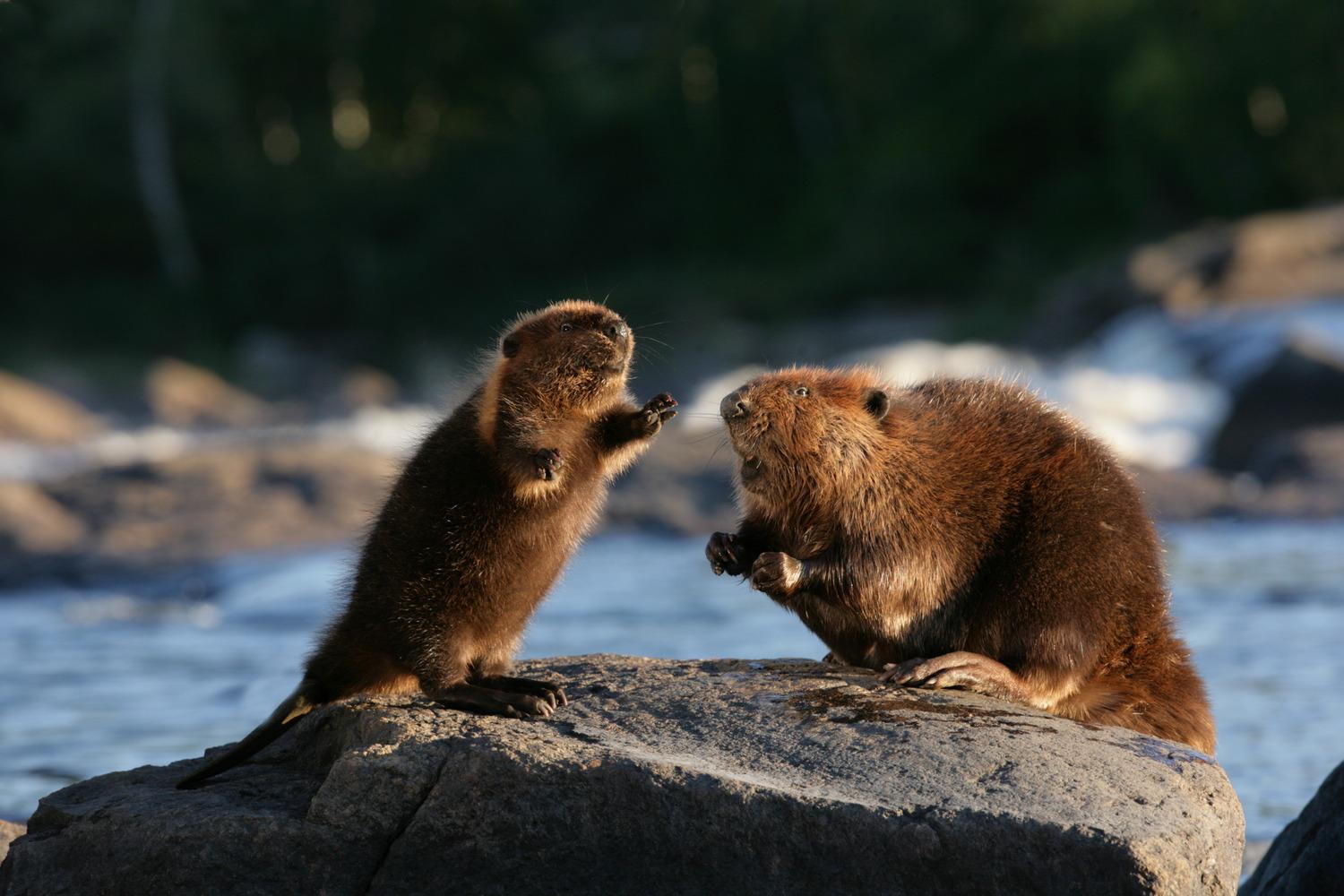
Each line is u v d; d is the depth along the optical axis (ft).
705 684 21.59
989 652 22.15
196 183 189.67
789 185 198.39
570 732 19.61
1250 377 81.15
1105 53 163.02
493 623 21.39
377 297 180.34
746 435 22.29
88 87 182.19
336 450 69.72
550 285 183.62
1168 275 108.99
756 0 196.44
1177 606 45.39
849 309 161.79
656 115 198.18
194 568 56.08
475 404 21.94
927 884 17.16
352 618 21.44
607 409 22.53
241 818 18.81
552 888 18.06
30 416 99.50
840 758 18.83
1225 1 152.66
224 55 200.44
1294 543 56.39
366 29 211.00
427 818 18.35
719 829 17.66
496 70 219.20
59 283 183.83
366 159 204.44
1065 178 164.45
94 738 32.63
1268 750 30.50
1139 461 68.49
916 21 177.47
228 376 157.07
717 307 165.07
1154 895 16.56
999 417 22.86
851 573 22.22
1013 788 17.93
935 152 172.04
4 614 50.72
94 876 18.98
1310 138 150.20
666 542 60.54
